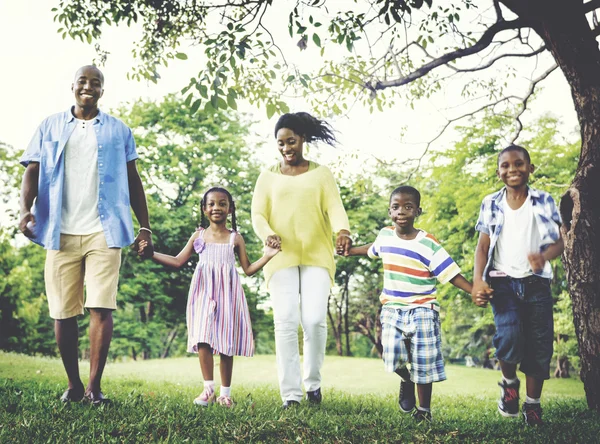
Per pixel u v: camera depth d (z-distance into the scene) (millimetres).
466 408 6578
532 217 4477
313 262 5066
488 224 4602
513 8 6434
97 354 4344
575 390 13789
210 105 5766
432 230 18609
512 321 4422
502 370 4590
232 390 7902
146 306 29766
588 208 5969
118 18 7977
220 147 28047
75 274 4473
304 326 5020
